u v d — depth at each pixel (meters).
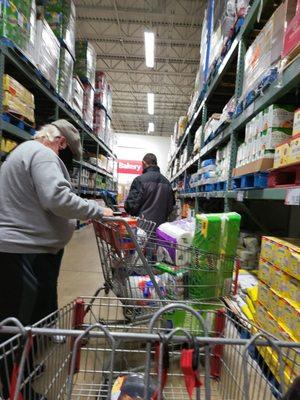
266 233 2.79
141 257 1.44
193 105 4.99
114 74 10.99
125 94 12.87
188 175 6.03
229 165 2.39
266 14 2.03
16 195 1.36
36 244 1.38
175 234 1.72
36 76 3.04
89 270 3.40
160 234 1.85
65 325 1.20
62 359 0.97
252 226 3.11
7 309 1.34
